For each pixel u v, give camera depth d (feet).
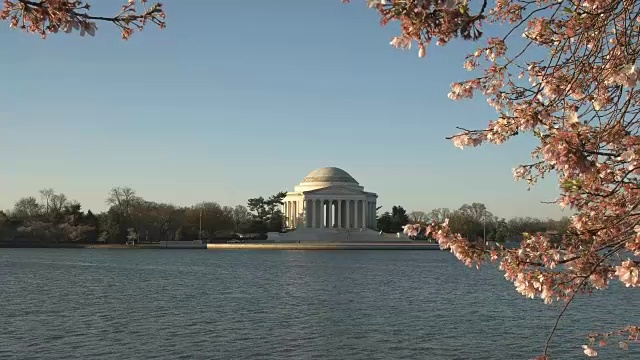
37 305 202.80
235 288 263.49
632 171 39.45
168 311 189.67
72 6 35.91
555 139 38.06
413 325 163.84
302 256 562.66
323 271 367.04
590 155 38.52
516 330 155.94
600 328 157.28
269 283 287.07
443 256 586.04
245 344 138.51
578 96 44.11
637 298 214.48
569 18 43.04
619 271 40.06
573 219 46.83
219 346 136.15
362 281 299.99
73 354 127.75
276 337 146.61
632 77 36.73
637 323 164.04
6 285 272.10
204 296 232.32
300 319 173.68
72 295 233.96
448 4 31.40
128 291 249.96
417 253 652.07
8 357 124.67
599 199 44.86
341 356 127.65
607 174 41.57
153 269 383.24
